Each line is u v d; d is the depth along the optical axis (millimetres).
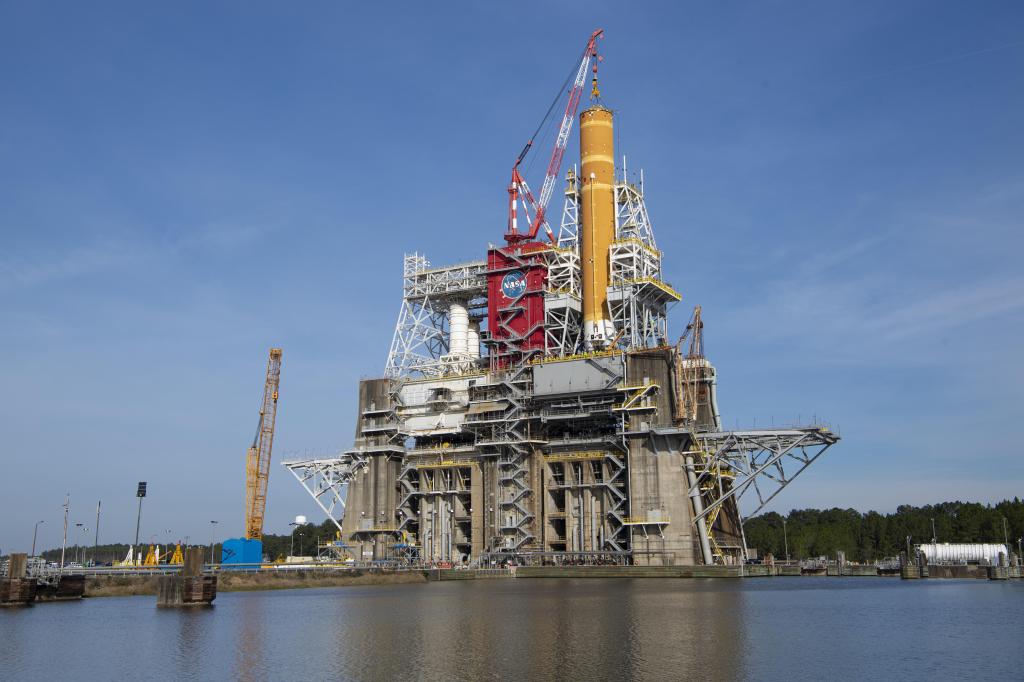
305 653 69625
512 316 195000
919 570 182500
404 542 196375
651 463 167125
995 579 170625
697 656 65562
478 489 189500
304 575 153875
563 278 196000
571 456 179625
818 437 156250
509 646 70875
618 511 171750
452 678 58031
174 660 67438
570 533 178625
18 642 77625
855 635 77375
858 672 59562
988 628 82938
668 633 77688
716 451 165125
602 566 166750
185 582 111625
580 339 190125
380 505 197125
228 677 60406
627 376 170875
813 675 58375
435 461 197375
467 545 196375
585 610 98000
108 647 74250
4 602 112562
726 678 57281
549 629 80938
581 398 177000
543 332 191125
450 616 93688
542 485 183375
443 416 197500
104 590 128625
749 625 84000
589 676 58000
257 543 167375
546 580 161875
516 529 181875
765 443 160250
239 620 93312
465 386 197000
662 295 186125
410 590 139125
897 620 89438
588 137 191375
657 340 187375
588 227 187875
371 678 58781
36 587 116750
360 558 193500
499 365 196000
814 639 74500
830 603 109188
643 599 113062
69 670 63875
